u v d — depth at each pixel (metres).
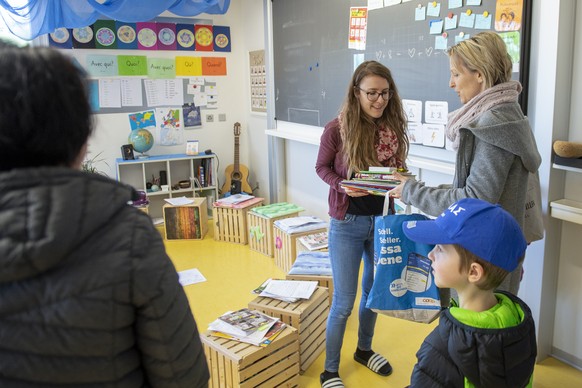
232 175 5.62
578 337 2.47
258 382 2.15
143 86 5.20
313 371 2.51
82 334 0.70
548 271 2.46
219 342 2.19
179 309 0.79
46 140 0.68
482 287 1.26
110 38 4.96
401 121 2.24
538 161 1.75
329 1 3.83
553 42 2.24
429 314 1.91
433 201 1.76
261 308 2.50
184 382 0.81
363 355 2.53
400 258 1.92
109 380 0.74
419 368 1.24
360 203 2.16
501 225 1.23
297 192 4.98
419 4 2.98
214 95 5.56
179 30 5.25
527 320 1.21
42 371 0.69
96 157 5.11
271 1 4.76
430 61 2.96
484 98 1.71
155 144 5.37
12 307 0.67
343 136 2.18
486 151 1.64
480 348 1.15
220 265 3.99
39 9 3.86
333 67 3.89
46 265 0.65
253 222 4.27
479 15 2.60
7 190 0.65
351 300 2.26
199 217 4.68
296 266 3.03
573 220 2.27
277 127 5.02
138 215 0.79
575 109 2.31
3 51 0.69
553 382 2.40
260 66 5.21
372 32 3.42
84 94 0.74
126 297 0.72
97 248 0.71
